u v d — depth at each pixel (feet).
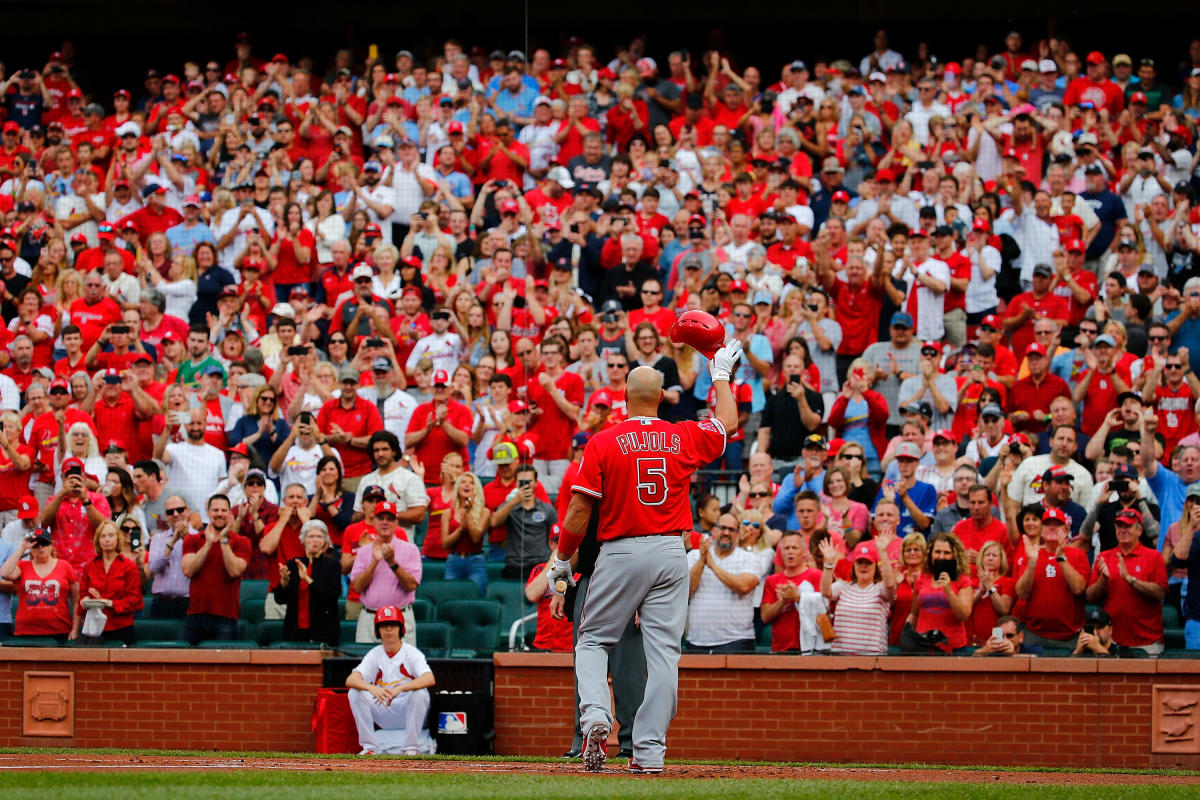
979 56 244.63
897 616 132.57
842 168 206.39
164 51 276.21
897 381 166.81
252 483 148.87
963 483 144.05
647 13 261.44
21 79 247.29
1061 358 167.02
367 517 142.00
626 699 85.10
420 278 188.85
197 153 221.25
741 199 203.31
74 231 213.05
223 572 138.31
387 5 268.00
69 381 174.81
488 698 128.26
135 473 154.92
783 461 160.76
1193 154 213.87
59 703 131.95
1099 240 195.42
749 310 170.19
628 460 71.26
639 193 206.90
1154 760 122.31
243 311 193.36
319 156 226.58
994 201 195.11
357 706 123.54
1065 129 214.90
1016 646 128.88
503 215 197.98
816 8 257.34
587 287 195.83
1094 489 144.15
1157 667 122.93
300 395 167.84
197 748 130.41
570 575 74.08
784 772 87.92
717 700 128.16
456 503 148.36
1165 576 130.21
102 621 137.59
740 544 136.36
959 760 124.47
